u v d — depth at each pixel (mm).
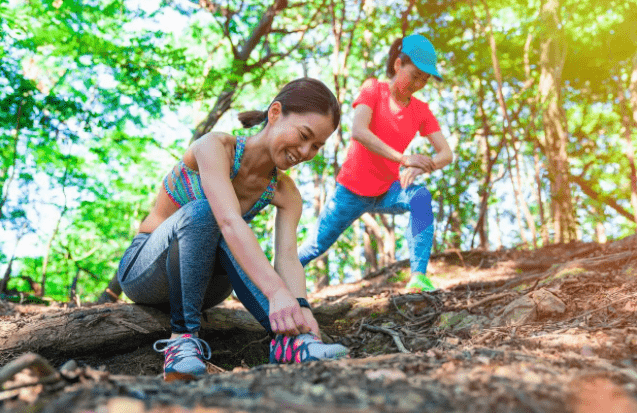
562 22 6938
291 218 2260
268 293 1822
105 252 11445
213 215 1949
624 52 8906
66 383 1174
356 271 14852
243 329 2736
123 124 8141
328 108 1966
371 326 2850
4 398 1109
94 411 873
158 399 1000
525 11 8969
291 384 1127
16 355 2258
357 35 9031
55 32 6711
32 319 2432
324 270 11820
